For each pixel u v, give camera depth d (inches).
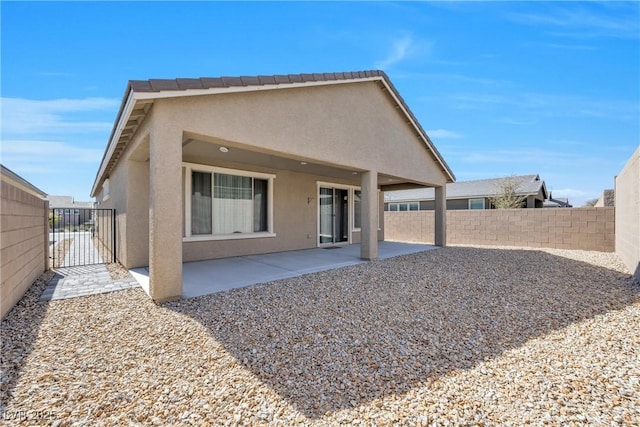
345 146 343.0
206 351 141.6
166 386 114.8
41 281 270.2
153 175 203.6
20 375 120.3
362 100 368.8
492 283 272.1
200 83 213.6
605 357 137.1
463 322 181.6
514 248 537.0
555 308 205.8
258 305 204.2
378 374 124.6
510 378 121.0
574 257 424.2
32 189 542.6
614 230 486.0
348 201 581.0
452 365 131.8
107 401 105.8
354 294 233.3
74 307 198.2
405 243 621.9
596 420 96.5
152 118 207.0
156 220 203.0
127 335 157.2
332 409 103.0
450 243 644.1
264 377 121.6
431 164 522.9
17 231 209.6
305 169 457.7
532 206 938.1
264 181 443.2
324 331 166.1
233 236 400.8
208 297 219.0
